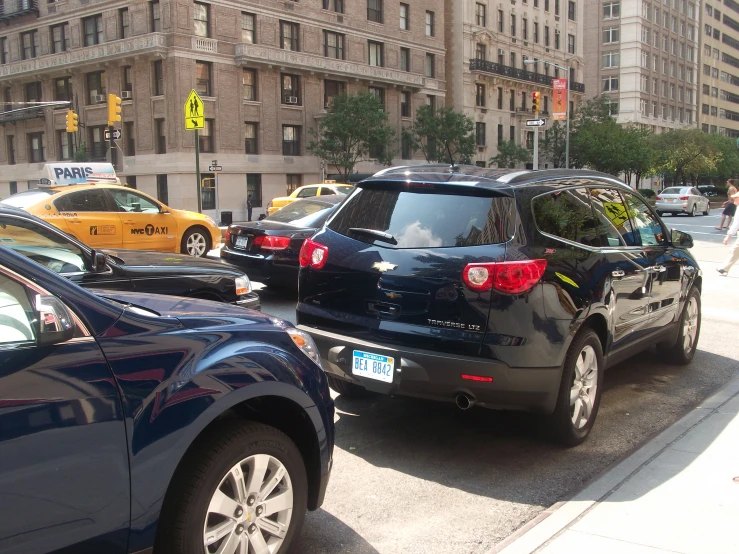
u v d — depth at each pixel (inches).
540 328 164.7
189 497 104.5
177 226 536.7
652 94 3511.3
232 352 113.0
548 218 178.5
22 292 93.8
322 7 1772.9
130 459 97.2
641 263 216.7
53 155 1820.9
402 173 194.4
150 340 103.9
